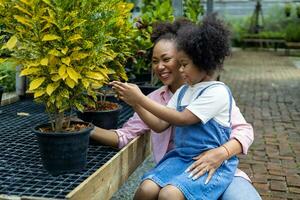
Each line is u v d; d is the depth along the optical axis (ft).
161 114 7.34
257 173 13.08
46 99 7.40
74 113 10.71
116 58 9.73
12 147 8.98
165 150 8.59
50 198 6.35
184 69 7.51
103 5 7.49
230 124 7.66
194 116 7.27
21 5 7.18
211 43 7.28
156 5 17.89
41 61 6.81
